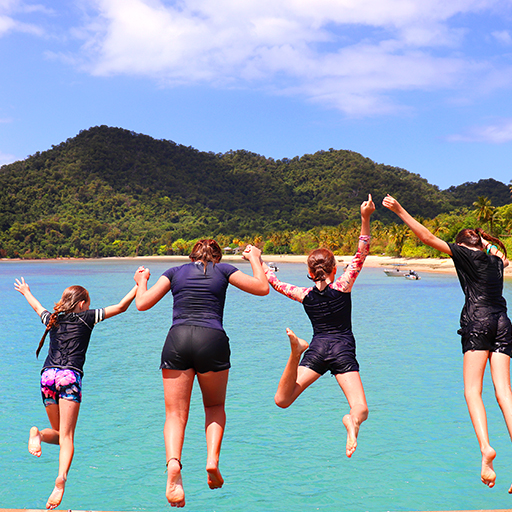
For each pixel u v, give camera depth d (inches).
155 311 1540.4
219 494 337.7
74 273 4461.1
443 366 701.3
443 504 322.3
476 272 165.0
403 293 2079.2
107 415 491.8
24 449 410.0
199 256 155.5
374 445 417.1
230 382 615.2
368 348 847.1
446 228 4510.3
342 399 548.1
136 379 635.5
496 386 154.6
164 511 314.7
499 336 159.0
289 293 164.1
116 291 2342.5
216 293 149.9
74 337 173.8
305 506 320.5
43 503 321.7
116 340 959.0
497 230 3688.5
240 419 483.5
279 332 1054.4
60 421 165.2
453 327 1106.1
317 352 157.2
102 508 315.3
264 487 348.2
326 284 161.8
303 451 408.2
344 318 160.6
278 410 509.0
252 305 1711.4
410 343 895.7
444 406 515.5
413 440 426.0
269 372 668.7
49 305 1700.3
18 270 5285.4
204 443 429.1
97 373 669.3
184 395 143.9
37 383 615.8
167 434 140.0
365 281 2847.0
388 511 311.4
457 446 412.5
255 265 161.5
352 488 345.4
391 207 167.2
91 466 377.1
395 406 517.0
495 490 339.6
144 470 371.6
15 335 1026.7
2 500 324.8
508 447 407.8
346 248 6195.9
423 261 4569.4
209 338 143.2
